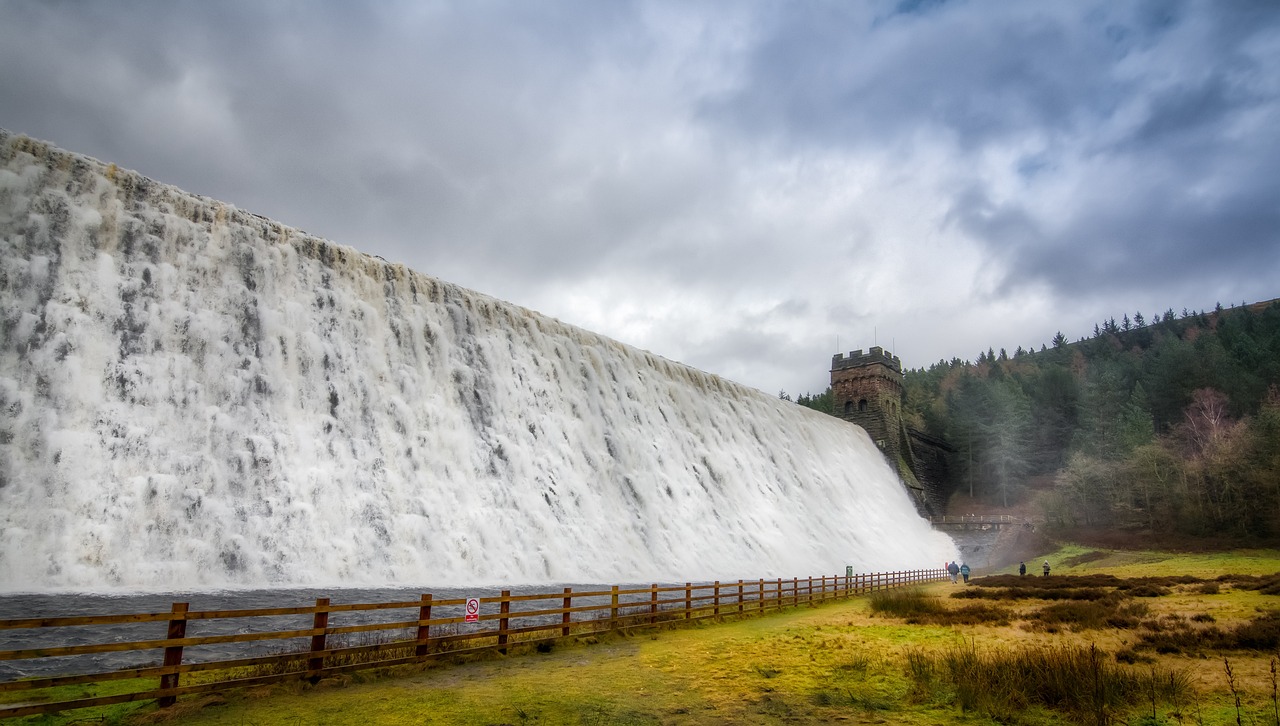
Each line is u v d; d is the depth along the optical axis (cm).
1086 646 1484
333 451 2834
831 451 7388
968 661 1164
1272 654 1335
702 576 3922
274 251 3092
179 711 885
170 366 2525
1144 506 7181
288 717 882
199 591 2031
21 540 1936
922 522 8150
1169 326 19388
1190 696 979
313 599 1977
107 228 2598
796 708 983
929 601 2489
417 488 3016
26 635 1323
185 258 2773
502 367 3922
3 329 2203
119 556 2075
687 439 5109
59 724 814
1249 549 5625
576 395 4325
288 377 2861
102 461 2197
